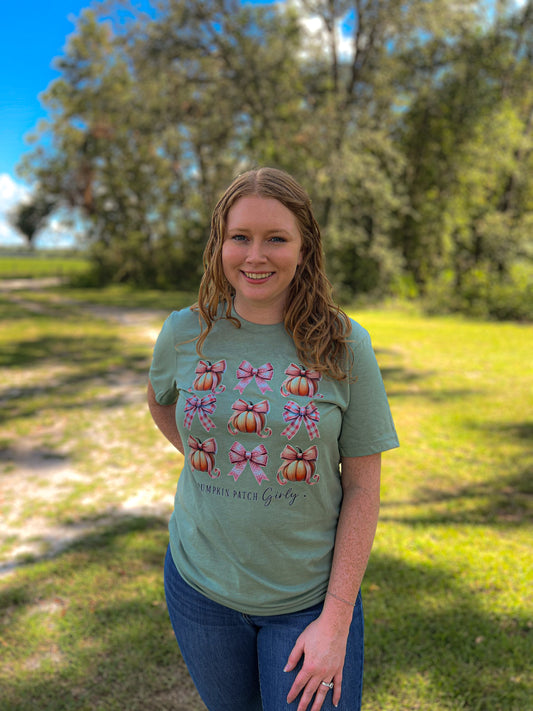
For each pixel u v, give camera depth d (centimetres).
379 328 1691
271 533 139
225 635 148
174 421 174
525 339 1466
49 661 287
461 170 2209
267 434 135
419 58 2206
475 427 719
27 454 617
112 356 1180
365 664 285
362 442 142
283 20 2036
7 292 2734
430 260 2397
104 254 3203
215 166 2544
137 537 425
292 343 141
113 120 2825
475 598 343
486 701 260
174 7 1981
